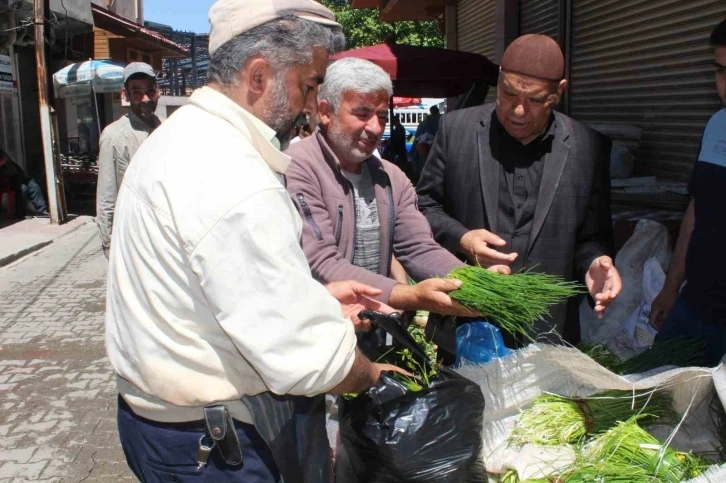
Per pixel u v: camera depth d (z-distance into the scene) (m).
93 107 17.38
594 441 2.11
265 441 1.68
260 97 1.63
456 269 2.39
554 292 2.28
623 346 3.50
